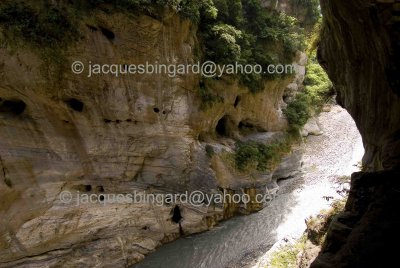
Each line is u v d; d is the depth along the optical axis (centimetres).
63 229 1584
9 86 1399
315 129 3394
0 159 1410
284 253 1738
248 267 1716
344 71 1269
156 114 1795
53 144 1545
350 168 2644
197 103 1956
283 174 2608
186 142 1931
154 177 1889
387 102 922
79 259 1617
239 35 2088
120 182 1778
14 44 1343
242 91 2216
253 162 2262
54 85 1463
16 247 1470
